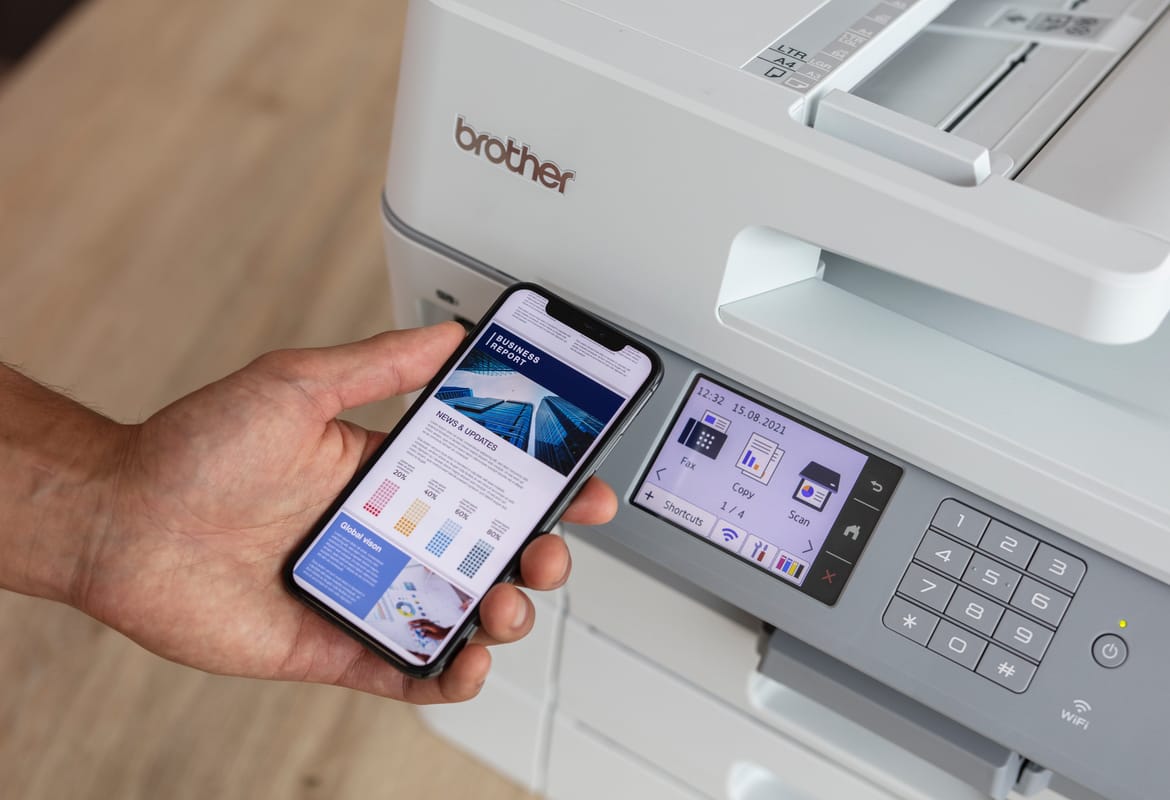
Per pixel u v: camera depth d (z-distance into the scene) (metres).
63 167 1.54
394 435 0.63
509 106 0.57
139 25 1.71
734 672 0.72
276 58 1.68
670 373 0.62
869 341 0.57
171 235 1.48
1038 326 0.58
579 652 0.84
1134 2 0.65
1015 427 0.53
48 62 1.65
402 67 0.61
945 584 0.56
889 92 0.61
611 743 0.94
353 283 1.45
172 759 1.10
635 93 0.53
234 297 1.42
